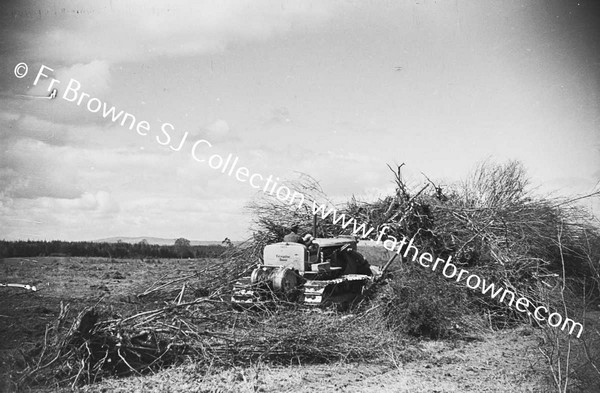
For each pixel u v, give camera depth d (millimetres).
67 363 7836
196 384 7598
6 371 7793
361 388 7656
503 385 7871
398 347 9586
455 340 10445
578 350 8406
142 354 8359
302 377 8055
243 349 8602
